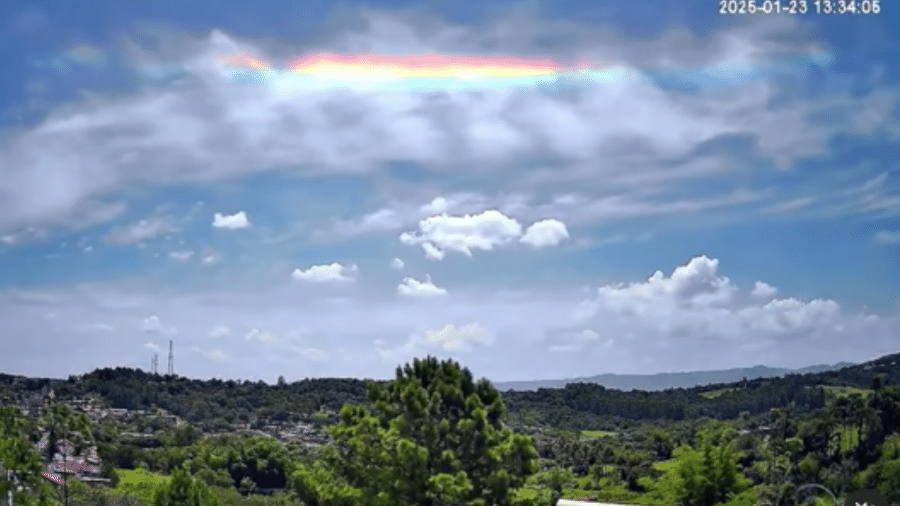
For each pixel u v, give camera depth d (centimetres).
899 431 11238
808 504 10725
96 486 11962
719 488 12138
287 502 12731
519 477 5606
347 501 5716
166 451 16000
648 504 12825
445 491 5244
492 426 5800
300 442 18338
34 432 9300
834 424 11931
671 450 15988
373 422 5644
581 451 15700
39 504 7619
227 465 15750
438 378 5916
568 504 12556
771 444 12756
